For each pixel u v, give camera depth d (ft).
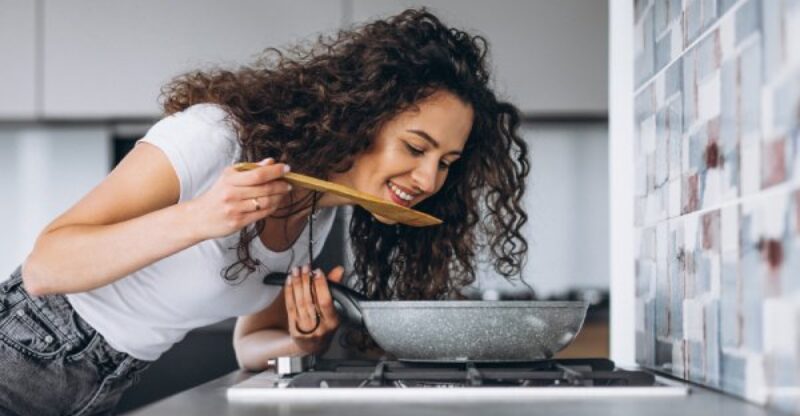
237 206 4.26
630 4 5.21
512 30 12.09
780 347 2.96
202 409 3.17
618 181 5.26
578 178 12.83
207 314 5.41
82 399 5.29
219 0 11.96
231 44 11.96
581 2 12.05
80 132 12.37
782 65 2.92
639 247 4.92
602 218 12.79
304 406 3.20
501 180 6.03
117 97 11.94
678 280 4.16
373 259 6.17
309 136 5.06
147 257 4.42
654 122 4.61
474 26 12.10
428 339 4.15
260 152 5.03
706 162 3.75
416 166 5.20
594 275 12.75
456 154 5.32
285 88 5.14
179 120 4.89
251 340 5.97
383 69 5.06
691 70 3.96
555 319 4.15
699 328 3.83
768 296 3.06
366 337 6.41
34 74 11.95
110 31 11.98
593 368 4.34
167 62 11.96
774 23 3.00
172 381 9.59
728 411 3.02
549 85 12.08
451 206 6.08
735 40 3.40
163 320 5.25
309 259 5.50
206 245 5.02
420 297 6.20
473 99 5.30
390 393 3.47
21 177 12.39
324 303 5.03
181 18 11.98
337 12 11.98
